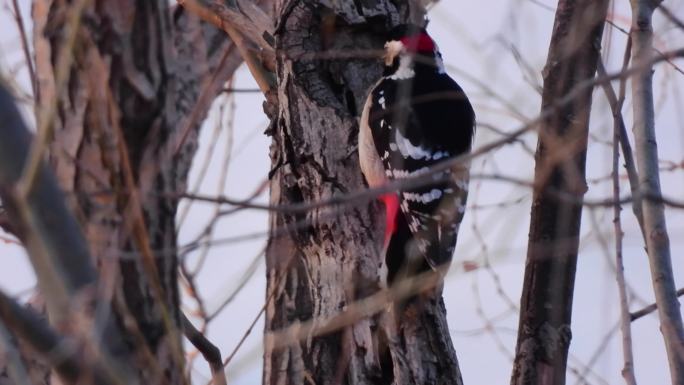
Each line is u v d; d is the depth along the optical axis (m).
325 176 9.56
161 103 6.30
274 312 9.32
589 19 6.91
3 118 5.32
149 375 6.00
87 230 6.12
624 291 6.70
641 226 7.03
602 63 6.70
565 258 7.16
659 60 5.06
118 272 6.10
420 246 9.59
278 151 9.97
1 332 5.36
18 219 5.38
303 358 9.05
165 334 6.19
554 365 7.16
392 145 10.20
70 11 6.21
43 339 5.29
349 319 7.93
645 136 7.12
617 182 6.79
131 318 5.85
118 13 6.21
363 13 10.12
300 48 9.91
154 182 6.24
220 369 7.48
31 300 6.53
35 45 6.43
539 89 6.56
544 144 6.72
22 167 5.33
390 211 9.43
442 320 8.88
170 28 6.45
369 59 10.42
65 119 6.27
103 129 6.17
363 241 9.15
